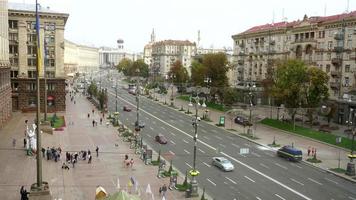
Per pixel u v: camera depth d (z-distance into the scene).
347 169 54.44
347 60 95.75
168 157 61.97
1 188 44.06
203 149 68.25
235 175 53.06
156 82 197.75
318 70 89.25
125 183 47.84
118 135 77.94
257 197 44.28
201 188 47.09
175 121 99.62
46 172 51.16
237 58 147.25
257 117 100.50
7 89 87.12
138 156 61.88
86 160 58.25
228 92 115.81
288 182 50.53
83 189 45.03
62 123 88.75
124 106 119.31
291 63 90.88
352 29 94.19
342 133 81.81
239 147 70.88
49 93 107.25
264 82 108.50
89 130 82.69
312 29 107.31
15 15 103.50
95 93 135.25
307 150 68.75
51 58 107.19
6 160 56.28
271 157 64.19
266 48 128.62
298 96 89.56
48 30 106.19
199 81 134.38
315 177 53.34
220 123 92.44
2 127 79.81
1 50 80.50
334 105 92.75
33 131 62.09
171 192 45.31
